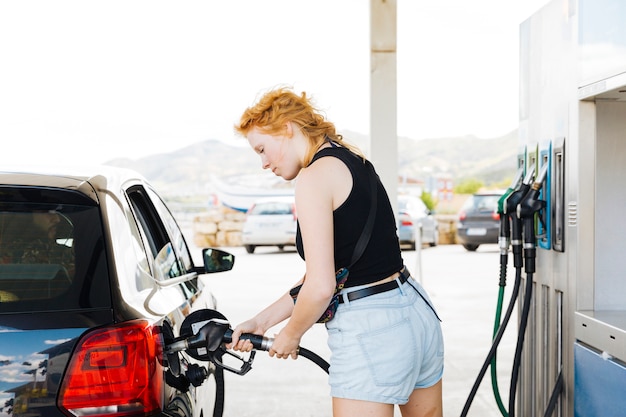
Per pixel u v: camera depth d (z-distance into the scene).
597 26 2.99
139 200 3.08
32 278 2.24
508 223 3.65
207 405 3.29
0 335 2.13
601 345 2.88
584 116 3.18
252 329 2.61
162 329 2.42
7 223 2.31
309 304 2.38
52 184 2.39
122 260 2.40
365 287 2.46
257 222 19.27
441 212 28.14
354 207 2.44
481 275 14.05
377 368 2.43
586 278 3.19
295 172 2.56
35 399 2.12
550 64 3.50
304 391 5.98
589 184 3.18
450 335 8.25
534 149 3.73
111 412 2.17
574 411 3.12
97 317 2.21
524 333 3.52
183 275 3.49
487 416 5.28
